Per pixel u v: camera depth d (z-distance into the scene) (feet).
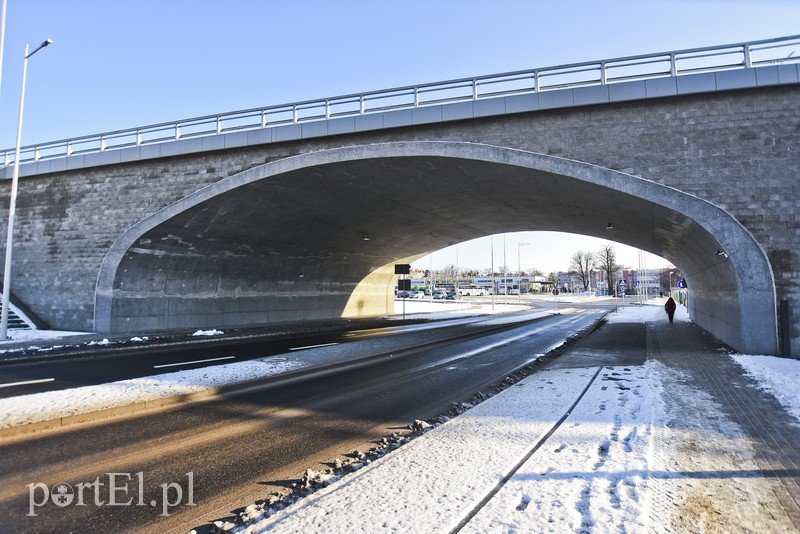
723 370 35.09
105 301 68.59
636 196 46.80
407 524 11.78
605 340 59.36
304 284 108.06
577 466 15.69
